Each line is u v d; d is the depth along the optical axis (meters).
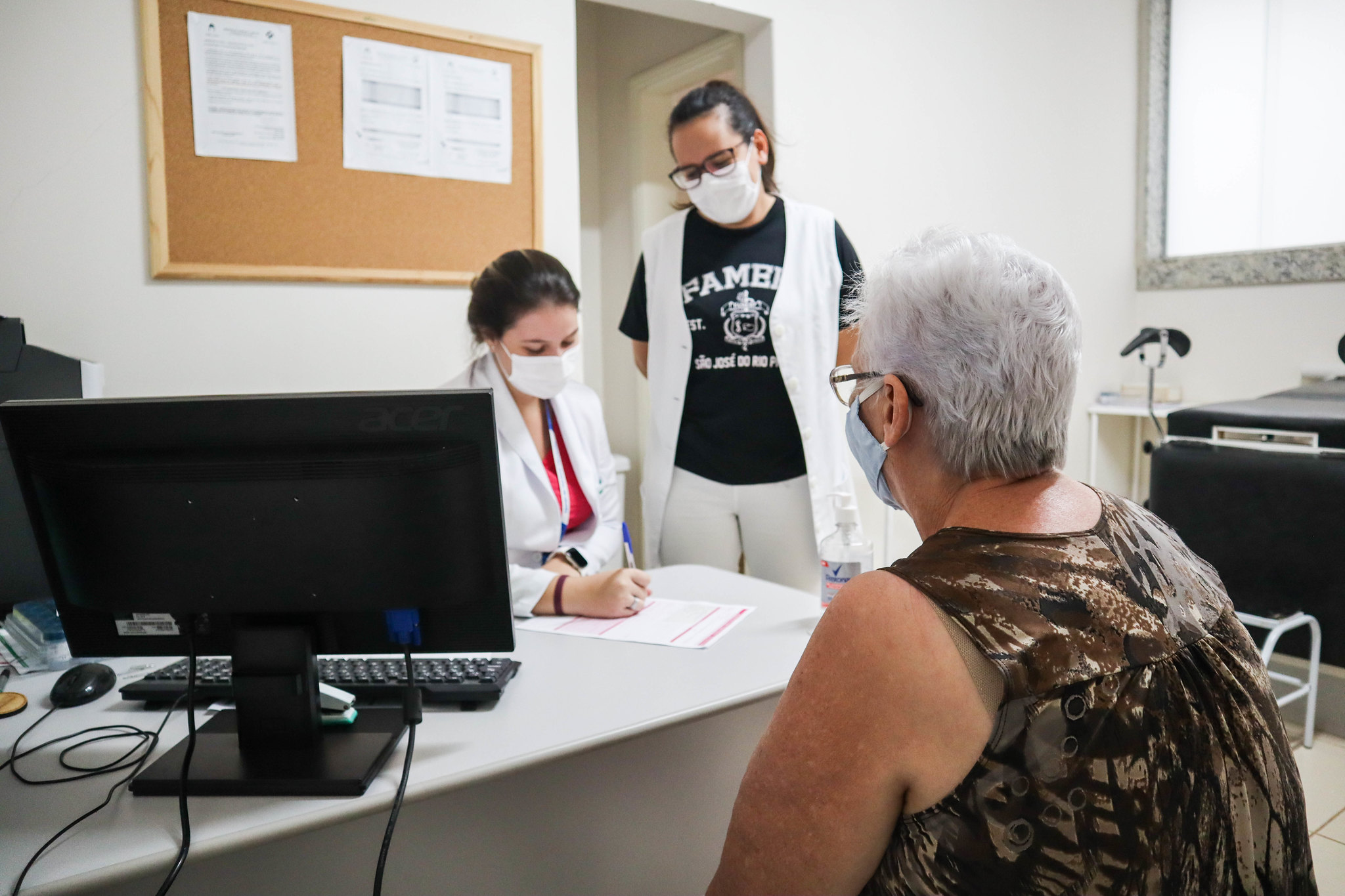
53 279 1.88
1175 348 3.31
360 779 0.84
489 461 0.90
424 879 1.08
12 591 1.29
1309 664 2.46
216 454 0.88
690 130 1.95
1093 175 3.70
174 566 0.91
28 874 0.71
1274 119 3.35
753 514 2.12
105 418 0.89
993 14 3.36
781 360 2.03
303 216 2.14
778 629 1.28
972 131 3.34
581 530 1.67
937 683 0.58
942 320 0.69
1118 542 0.65
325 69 2.13
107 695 1.11
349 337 2.22
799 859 0.64
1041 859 0.58
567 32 2.47
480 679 1.05
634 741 1.23
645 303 2.24
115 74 1.92
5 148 1.82
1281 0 3.29
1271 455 2.38
